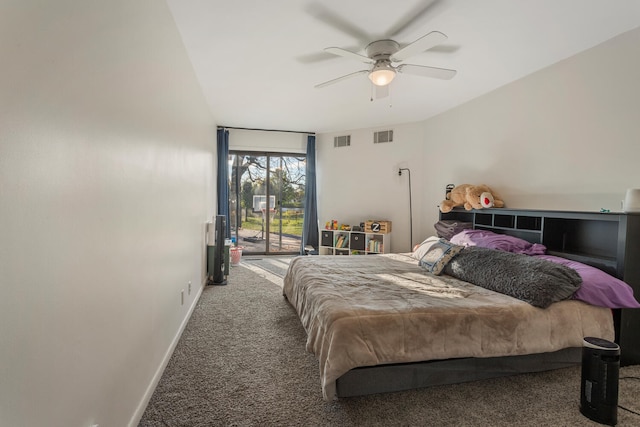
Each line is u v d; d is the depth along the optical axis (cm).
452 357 179
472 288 232
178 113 241
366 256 364
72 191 96
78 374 100
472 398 179
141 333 159
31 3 77
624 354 206
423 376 183
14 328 73
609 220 215
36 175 80
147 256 168
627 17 211
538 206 296
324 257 354
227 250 432
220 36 248
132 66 144
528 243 280
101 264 115
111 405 125
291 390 183
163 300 200
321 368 174
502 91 340
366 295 212
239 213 603
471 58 277
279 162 612
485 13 213
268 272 475
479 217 355
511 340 186
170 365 208
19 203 74
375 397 179
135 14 148
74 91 96
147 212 167
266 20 225
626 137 227
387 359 170
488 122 360
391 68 254
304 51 272
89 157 106
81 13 100
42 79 82
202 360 216
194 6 209
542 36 238
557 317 193
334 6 208
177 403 170
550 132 285
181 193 255
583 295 200
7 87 70
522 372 199
